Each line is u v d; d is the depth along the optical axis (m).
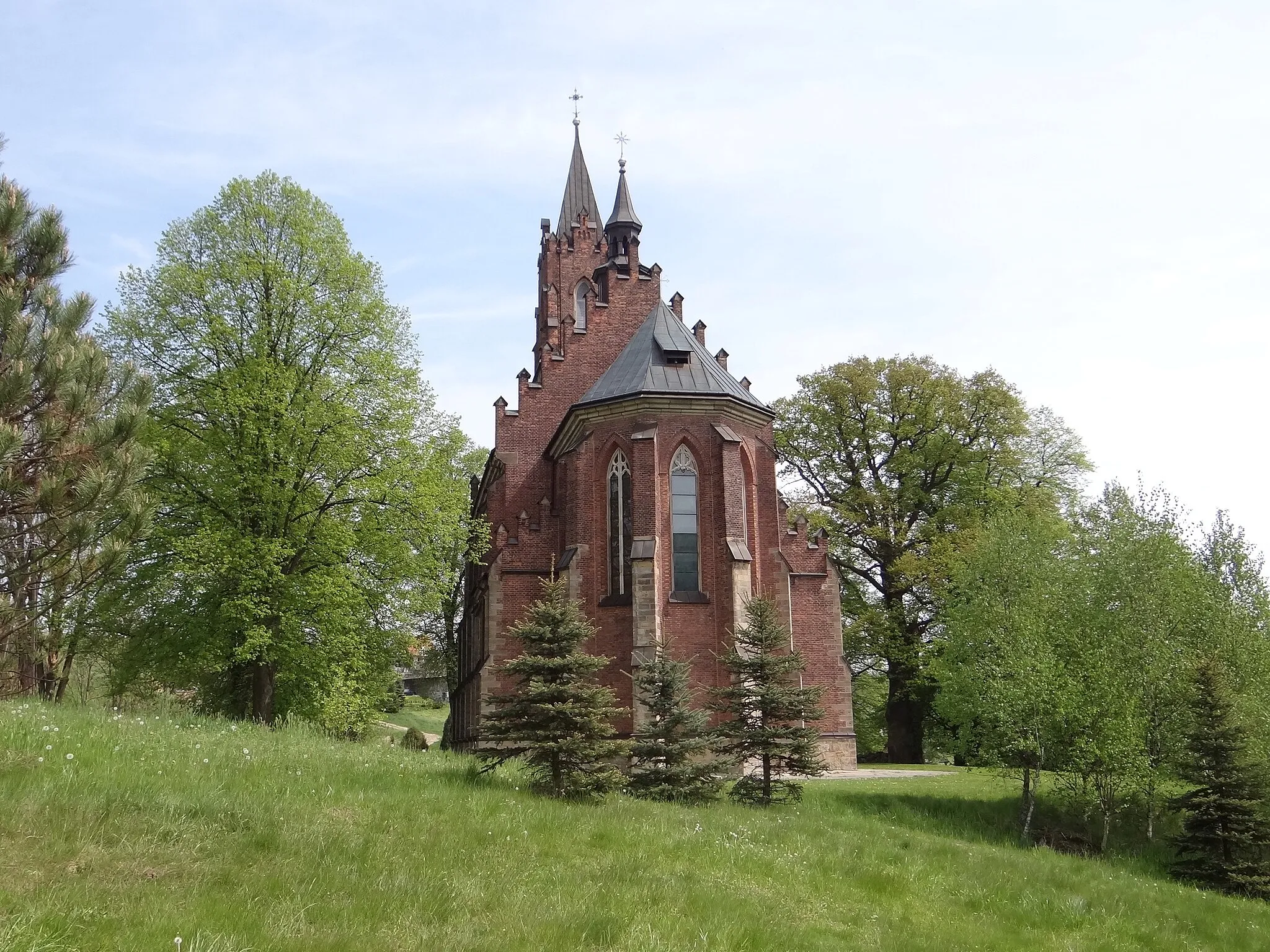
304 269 33.16
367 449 32.50
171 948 8.24
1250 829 24.45
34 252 15.73
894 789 29.94
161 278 31.80
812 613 39.72
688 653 35.41
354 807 15.54
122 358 29.20
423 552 33.94
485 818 16.34
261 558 29.56
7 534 14.47
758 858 16.58
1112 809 28.28
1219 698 26.06
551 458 45.78
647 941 10.61
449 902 10.95
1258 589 34.22
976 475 49.38
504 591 38.88
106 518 15.50
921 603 48.50
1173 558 30.22
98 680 40.09
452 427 37.28
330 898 10.45
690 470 37.44
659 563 35.72
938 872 18.55
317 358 32.72
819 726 38.47
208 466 30.31
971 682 30.50
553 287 59.34
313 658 30.64
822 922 13.40
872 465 51.91
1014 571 32.03
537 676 21.83
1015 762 29.58
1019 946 14.37
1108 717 27.16
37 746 15.66
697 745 24.03
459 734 52.19
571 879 12.98
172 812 12.77
